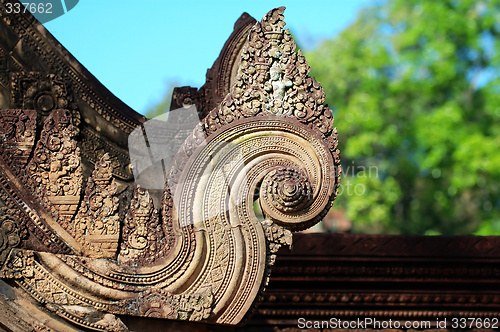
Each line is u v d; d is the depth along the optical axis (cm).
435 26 1573
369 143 1445
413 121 1509
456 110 1491
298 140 339
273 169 335
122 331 322
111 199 333
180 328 330
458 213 1455
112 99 354
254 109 339
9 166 325
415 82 1545
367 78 1516
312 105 342
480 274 446
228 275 328
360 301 445
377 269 441
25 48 338
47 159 330
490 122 1535
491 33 1606
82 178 332
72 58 346
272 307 441
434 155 1447
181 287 328
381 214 1332
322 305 444
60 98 339
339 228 1270
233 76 392
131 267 327
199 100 388
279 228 335
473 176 1430
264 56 344
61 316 318
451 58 1566
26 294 318
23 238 321
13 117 329
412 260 441
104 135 348
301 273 437
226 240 330
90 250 326
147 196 337
